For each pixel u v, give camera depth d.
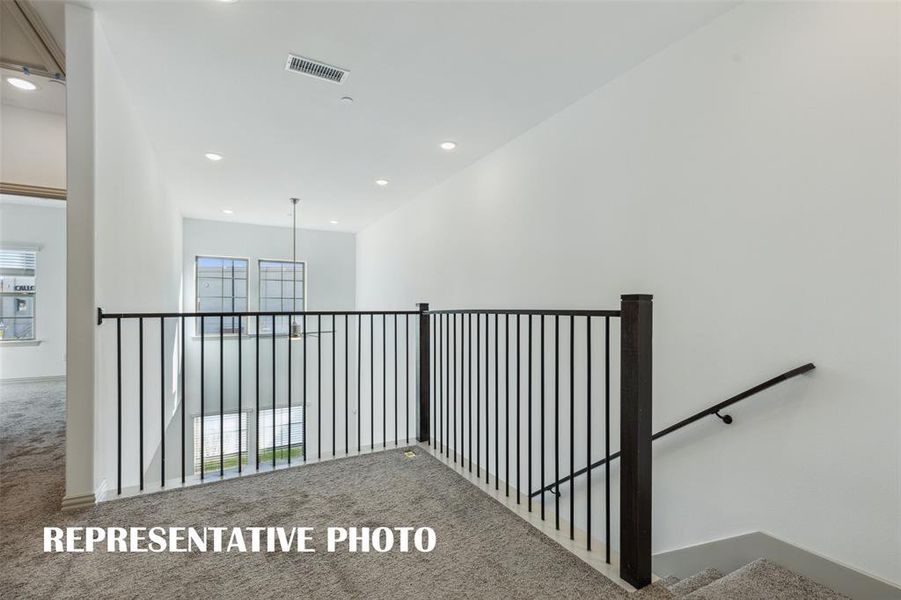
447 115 3.16
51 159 3.30
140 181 3.17
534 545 1.78
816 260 1.75
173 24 2.14
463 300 4.30
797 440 1.80
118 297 2.51
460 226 4.38
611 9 2.05
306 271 7.65
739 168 2.02
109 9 2.03
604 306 2.74
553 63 2.51
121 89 2.58
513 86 2.77
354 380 7.89
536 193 3.33
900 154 1.53
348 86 2.76
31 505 2.04
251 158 4.01
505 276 3.67
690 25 2.18
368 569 1.60
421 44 2.33
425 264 5.17
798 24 1.81
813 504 1.75
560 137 3.10
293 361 7.49
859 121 1.63
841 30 1.68
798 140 1.81
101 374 2.17
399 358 5.96
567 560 1.68
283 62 2.49
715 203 2.12
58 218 6.10
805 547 1.76
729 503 2.04
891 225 1.55
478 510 2.07
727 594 1.60
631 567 1.54
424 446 3.03
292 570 1.58
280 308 7.48
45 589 1.45
